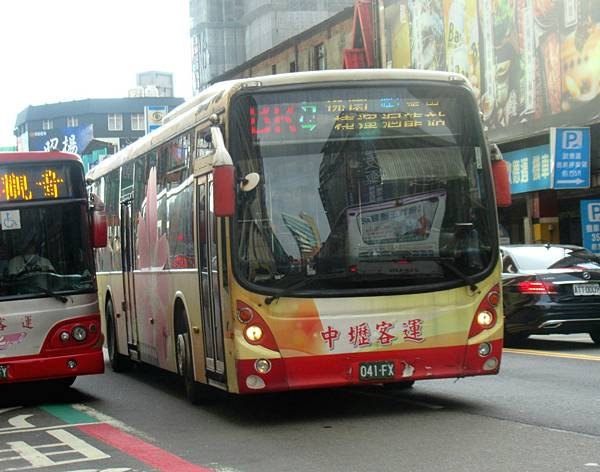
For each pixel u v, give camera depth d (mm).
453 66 31172
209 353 9945
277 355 8758
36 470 7520
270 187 8930
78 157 11750
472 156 9312
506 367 12992
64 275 11492
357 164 9062
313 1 91500
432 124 9266
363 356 8883
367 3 37219
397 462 7102
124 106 128750
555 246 16219
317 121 9070
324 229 8930
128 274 14430
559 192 28516
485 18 29266
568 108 25766
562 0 25766
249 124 8984
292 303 8820
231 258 8836
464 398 10328
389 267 8984
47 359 11289
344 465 7098
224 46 102188
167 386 13539
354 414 9617
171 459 7684
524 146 28688
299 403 10688
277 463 7293
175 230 11328
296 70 48469
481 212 9266
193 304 10516
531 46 27188
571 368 12578
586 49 24969
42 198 11555
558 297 15109
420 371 8992
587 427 8227
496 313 9242
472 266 9172
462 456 7199
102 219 11648
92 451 8258
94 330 11562
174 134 11367
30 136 132250
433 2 32156
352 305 8891
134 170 13922
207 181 9758
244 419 9727
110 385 13953
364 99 9164
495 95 29000
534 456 7082
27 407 11828
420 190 9133
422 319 9008
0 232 11367
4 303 11211
